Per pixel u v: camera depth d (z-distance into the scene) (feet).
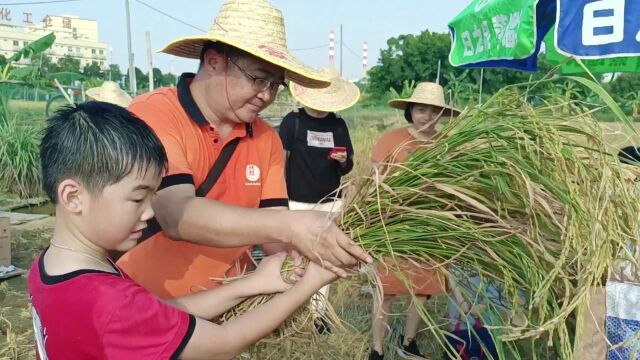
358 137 38.78
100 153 4.26
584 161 5.43
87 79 54.24
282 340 6.30
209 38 5.96
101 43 291.38
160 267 6.40
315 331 6.55
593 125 5.43
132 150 4.34
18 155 32.30
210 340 4.71
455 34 14.58
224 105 6.29
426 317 6.06
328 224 5.34
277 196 7.15
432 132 12.81
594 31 9.64
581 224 5.20
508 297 6.04
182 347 4.51
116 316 4.24
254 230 5.41
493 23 12.31
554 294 5.67
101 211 4.38
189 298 5.72
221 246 5.64
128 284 4.44
